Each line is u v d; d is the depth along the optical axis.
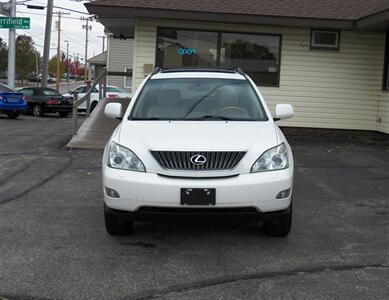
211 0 14.11
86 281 4.55
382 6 13.70
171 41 14.09
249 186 5.10
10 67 27.19
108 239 5.70
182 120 6.06
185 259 5.12
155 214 5.15
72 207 7.02
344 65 14.50
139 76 14.14
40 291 4.34
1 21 24.86
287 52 14.35
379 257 5.22
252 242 5.64
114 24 15.52
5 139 14.08
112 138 5.68
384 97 14.18
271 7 13.95
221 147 5.21
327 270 4.85
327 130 14.70
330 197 7.77
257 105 6.46
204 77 6.95
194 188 5.04
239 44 14.23
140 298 4.22
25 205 7.09
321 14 13.63
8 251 5.29
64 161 10.47
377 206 7.28
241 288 4.42
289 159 5.48
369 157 11.58
